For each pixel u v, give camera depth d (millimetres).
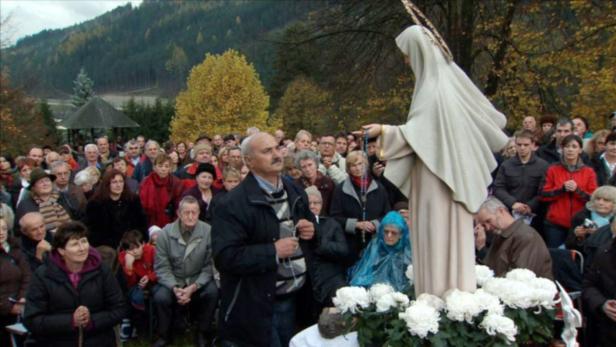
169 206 6273
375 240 4633
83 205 6324
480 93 2621
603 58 12594
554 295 2730
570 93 14164
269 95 40219
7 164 8625
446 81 2510
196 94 38812
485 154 2547
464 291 2486
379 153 2537
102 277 4023
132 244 5270
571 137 5496
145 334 5422
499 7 13578
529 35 13156
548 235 5613
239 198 3150
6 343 4566
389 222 4473
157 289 5066
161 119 40594
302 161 5688
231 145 7234
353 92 15547
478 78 15102
